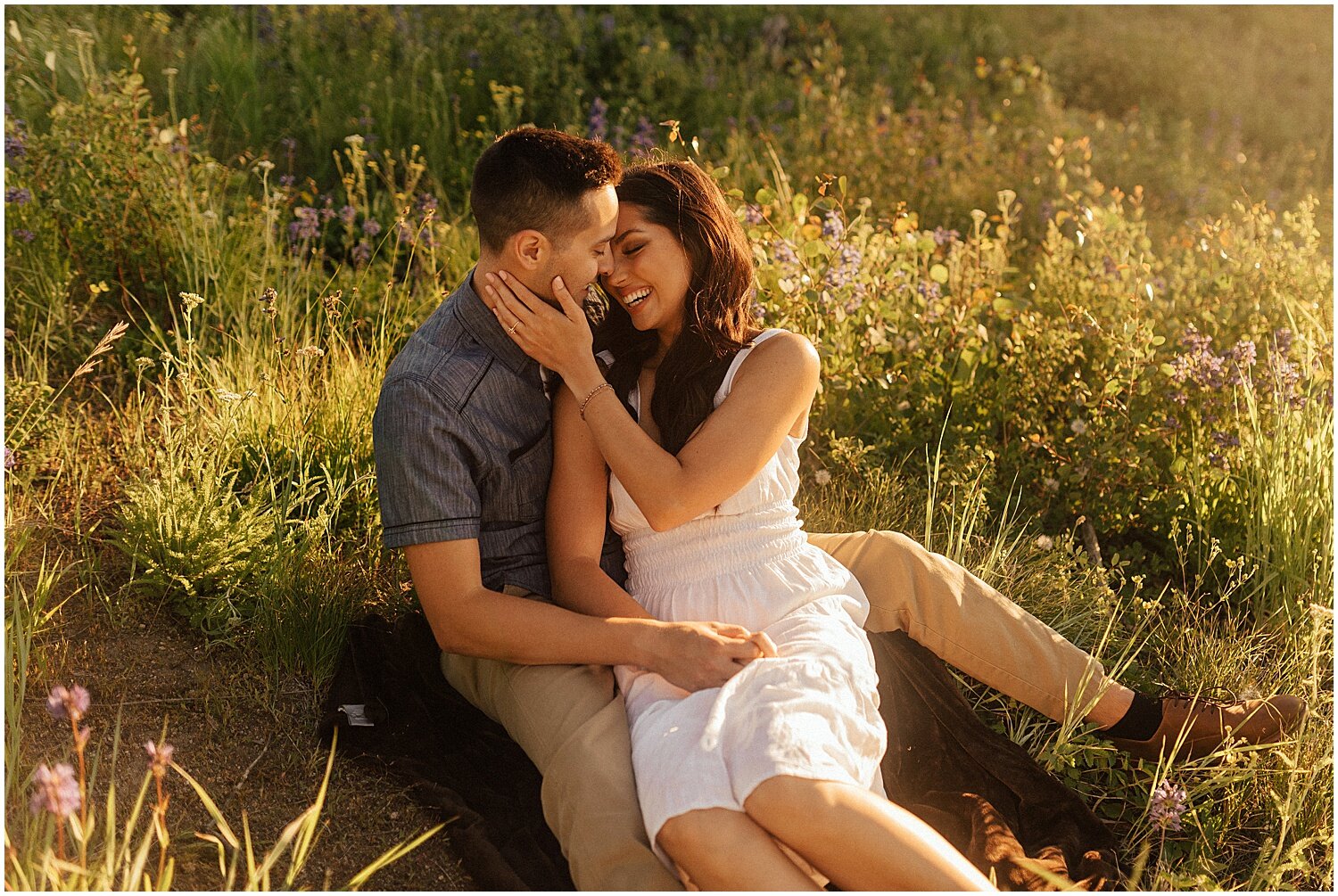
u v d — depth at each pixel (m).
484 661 2.53
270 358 3.67
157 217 4.13
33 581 2.80
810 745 1.99
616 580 2.70
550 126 6.16
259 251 4.40
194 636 2.81
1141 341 3.85
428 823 2.40
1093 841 2.50
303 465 3.25
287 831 1.97
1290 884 2.48
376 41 6.52
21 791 2.22
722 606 2.49
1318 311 4.29
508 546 2.61
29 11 5.61
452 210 5.32
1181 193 6.74
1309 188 7.45
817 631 2.39
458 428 2.42
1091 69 8.93
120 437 3.41
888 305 4.23
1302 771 2.66
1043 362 3.98
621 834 2.05
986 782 2.63
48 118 4.68
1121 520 3.68
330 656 2.79
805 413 2.63
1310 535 3.41
